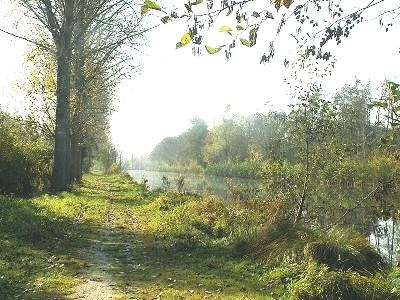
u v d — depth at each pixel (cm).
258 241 1017
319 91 1289
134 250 1014
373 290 677
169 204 1695
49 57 2339
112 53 2355
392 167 1086
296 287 707
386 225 1385
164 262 924
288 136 1337
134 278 791
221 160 7044
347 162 1288
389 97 327
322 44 350
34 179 2003
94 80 2603
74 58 2102
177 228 1186
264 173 1431
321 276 712
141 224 1371
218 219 1293
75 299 665
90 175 5122
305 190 1305
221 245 1065
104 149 6412
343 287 679
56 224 1195
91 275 795
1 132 1831
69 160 2488
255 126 6850
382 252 1121
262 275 841
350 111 1280
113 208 1733
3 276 712
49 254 913
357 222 1381
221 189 3212
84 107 2667
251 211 1314
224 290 740
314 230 1042
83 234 1155
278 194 1379
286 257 900
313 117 1292
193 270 862
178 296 691
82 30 1942
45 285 714
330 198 1303
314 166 1313
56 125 2047
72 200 1753
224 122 7075
